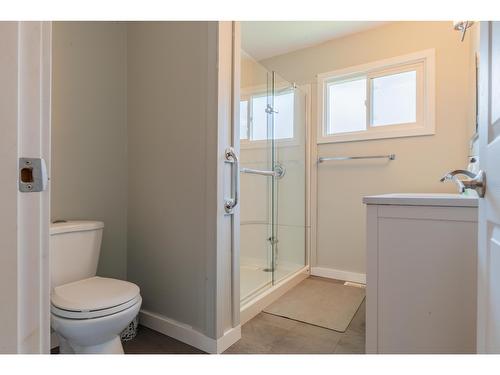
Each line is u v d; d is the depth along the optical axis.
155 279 1.84
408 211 1.12
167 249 1.78
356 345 1.61
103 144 1.93
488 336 0.75
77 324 1.21
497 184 0.68
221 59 1.56
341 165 2.80
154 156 1.85
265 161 2.61
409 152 2.48
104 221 1.93
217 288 1.54
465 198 1.05
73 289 1.41
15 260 0.50
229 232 1.64
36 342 0.53
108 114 1.96
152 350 1.58
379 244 1.18
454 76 2.29
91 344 1.29
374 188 2.64
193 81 1.65
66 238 1.53
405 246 1.13
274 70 3.14
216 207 1.54
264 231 2.59
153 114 1.86
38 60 0.53
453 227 1.05
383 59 2.58
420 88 2.45
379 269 1.17
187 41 1.68
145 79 1.91
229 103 1.62
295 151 2.92
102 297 1.31
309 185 2.97
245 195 2.42
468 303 1.03
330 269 2.85
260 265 2.54
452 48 2.30
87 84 1.86
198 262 1.62
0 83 0.48
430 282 1.09
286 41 2.83
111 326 1.26
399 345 1.14
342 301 2.26
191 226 1.66
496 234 0.70
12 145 0.49
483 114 0.79
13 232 0.49
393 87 2.61
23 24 0.51
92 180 1.88
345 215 2.78
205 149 1.59
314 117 2.95
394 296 1.15
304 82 2.99
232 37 1.64
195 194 1.64
